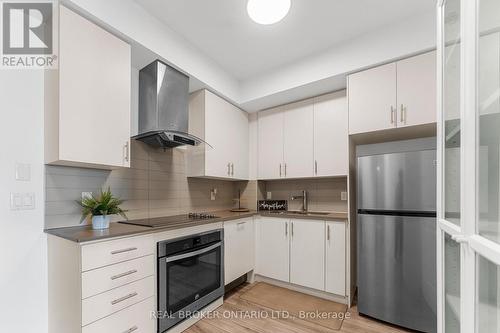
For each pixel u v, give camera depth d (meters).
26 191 1.52
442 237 1.13
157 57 2.04
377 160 2.03
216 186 3.21
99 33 1.62
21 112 1.51
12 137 1.47
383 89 2.09
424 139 1.83
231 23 2.02
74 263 1.35
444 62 1.14
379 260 1.99
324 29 2.09
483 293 0.76
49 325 1.54
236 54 2.49
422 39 1.88
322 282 2.46
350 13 1.89
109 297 1.42
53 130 1.50
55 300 1.50
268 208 3.26
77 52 1.51
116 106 1.71
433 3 1.79
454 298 1.07
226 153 2.92
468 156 0.82
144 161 2.31
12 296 1.43
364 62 2.14
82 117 1.53
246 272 2.77
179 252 1.89
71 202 1.74
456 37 1.04
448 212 1.12
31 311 1.49
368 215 2.05
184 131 2.31
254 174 3.31
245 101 2.98
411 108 1.96
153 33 1.94
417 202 1.83
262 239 2.91
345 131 2.60
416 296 1.82
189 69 2.29
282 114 3.07
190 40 2.26
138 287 1.59
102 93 1.63
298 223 2.65
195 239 2.05
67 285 1.40
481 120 0.79
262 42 2.28
